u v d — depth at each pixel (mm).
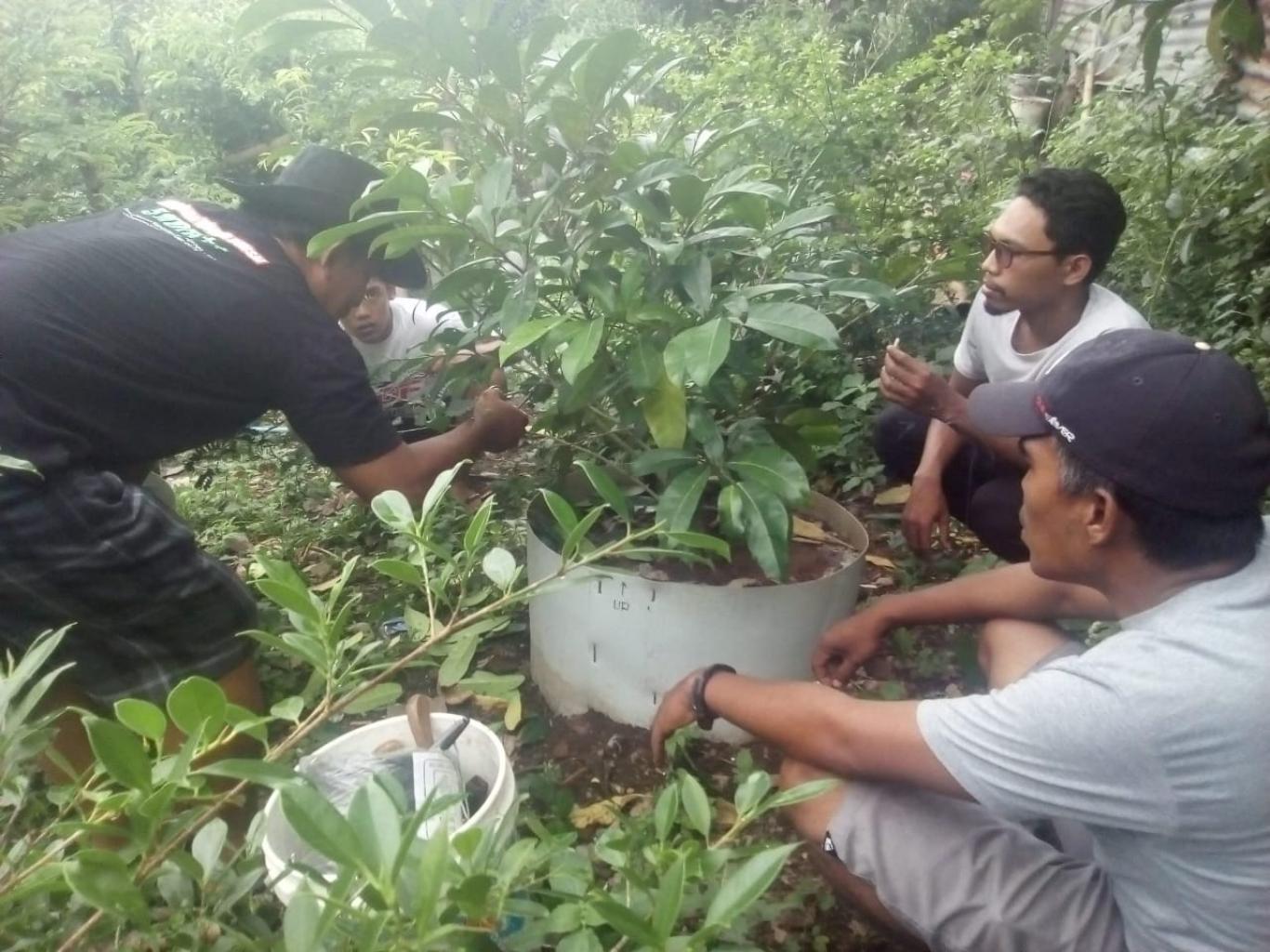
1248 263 3188
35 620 1849
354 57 1926
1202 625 1178
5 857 1013
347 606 1135
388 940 800
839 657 2006
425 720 1553
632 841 1093
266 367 1945
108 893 861
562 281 2010
